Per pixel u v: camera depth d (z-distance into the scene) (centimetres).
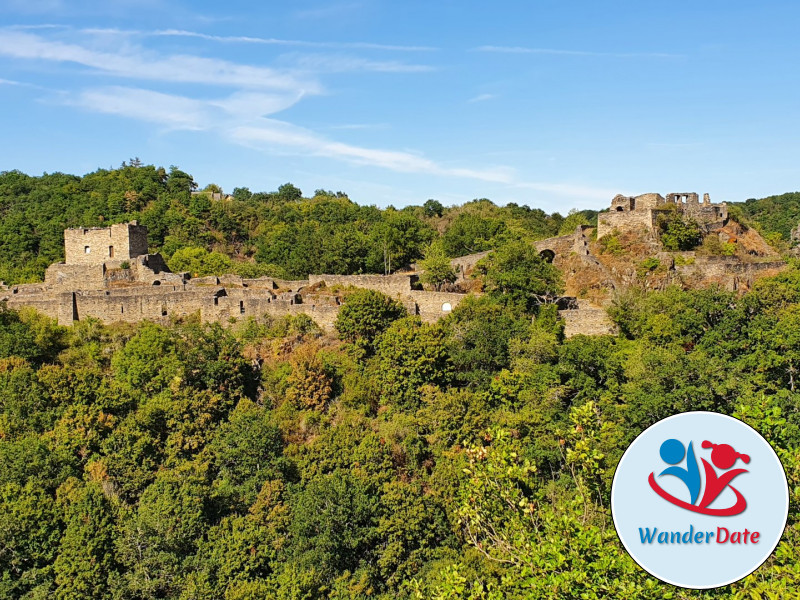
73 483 5591
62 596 4853
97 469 5769
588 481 2945
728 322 6600
